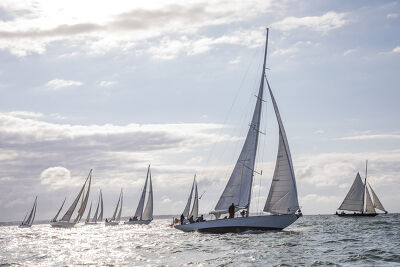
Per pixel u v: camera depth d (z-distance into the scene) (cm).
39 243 5044
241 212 4878
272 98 4744
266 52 5131
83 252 3694
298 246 3409
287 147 4575
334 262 2567
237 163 5072
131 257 3159
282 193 4522
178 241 4334
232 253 3086
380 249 3061
